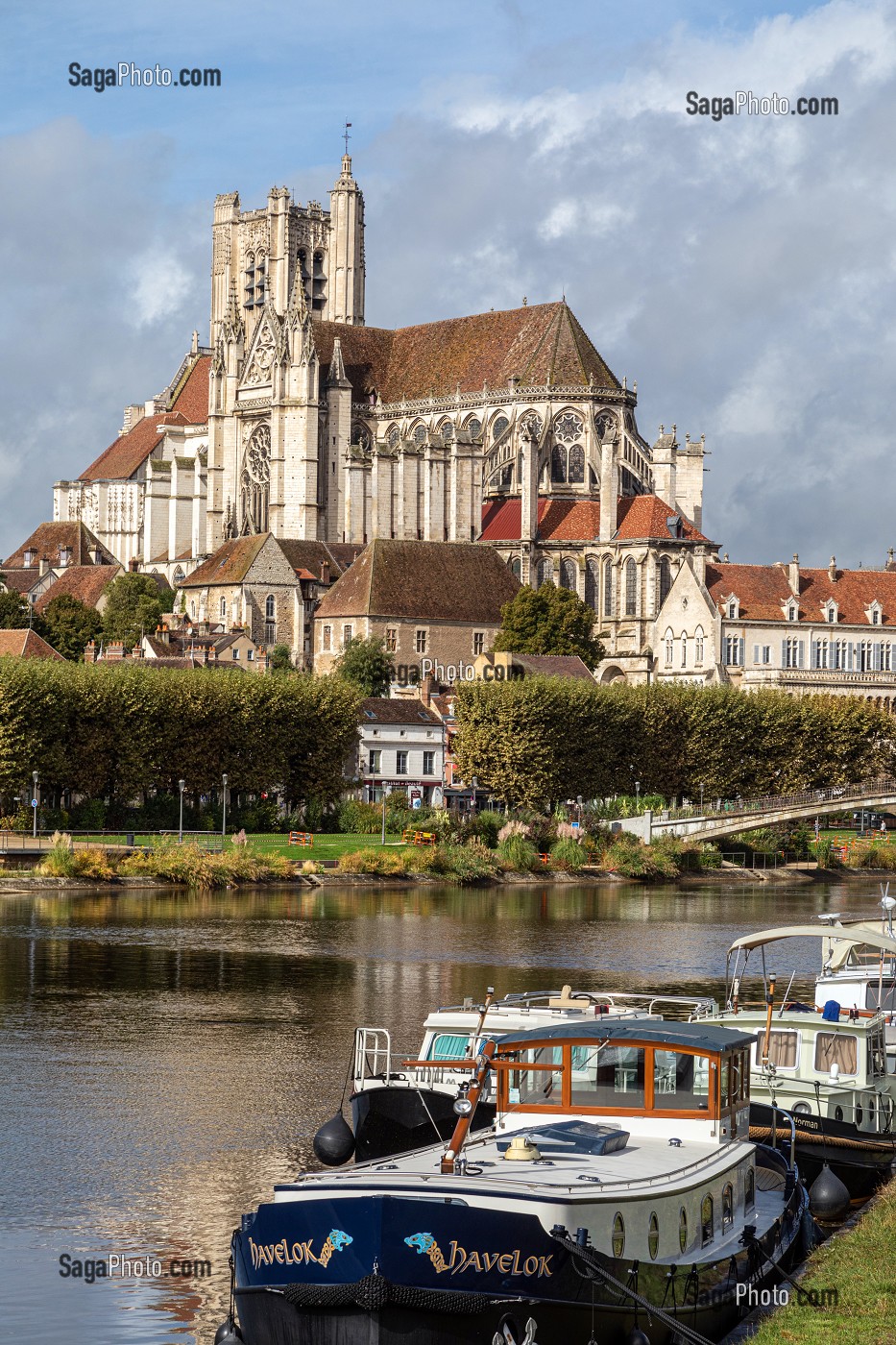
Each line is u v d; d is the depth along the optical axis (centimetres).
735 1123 4519
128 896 14300
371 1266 3641
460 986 9750
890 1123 5938
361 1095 5459
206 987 9556
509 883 17050
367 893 15412
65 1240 5119
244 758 17988
